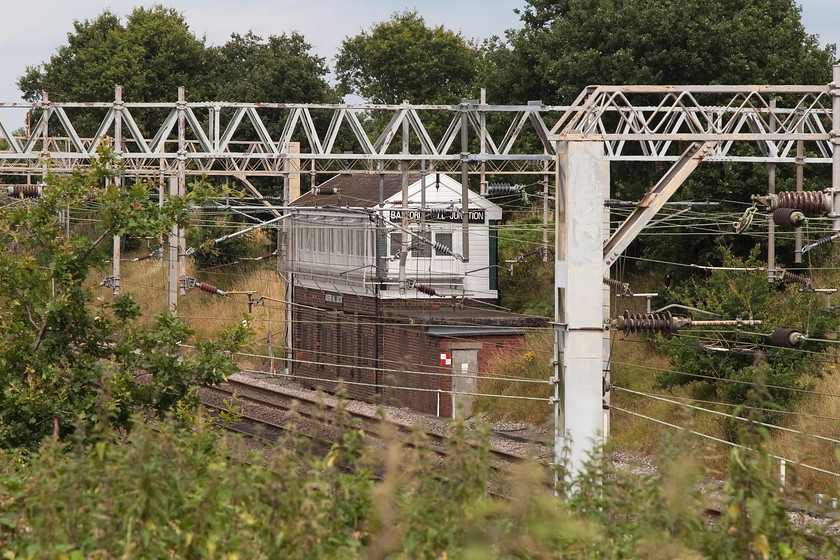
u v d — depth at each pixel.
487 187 47.41
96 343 26.22
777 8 57.09
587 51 55.72
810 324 36.47
